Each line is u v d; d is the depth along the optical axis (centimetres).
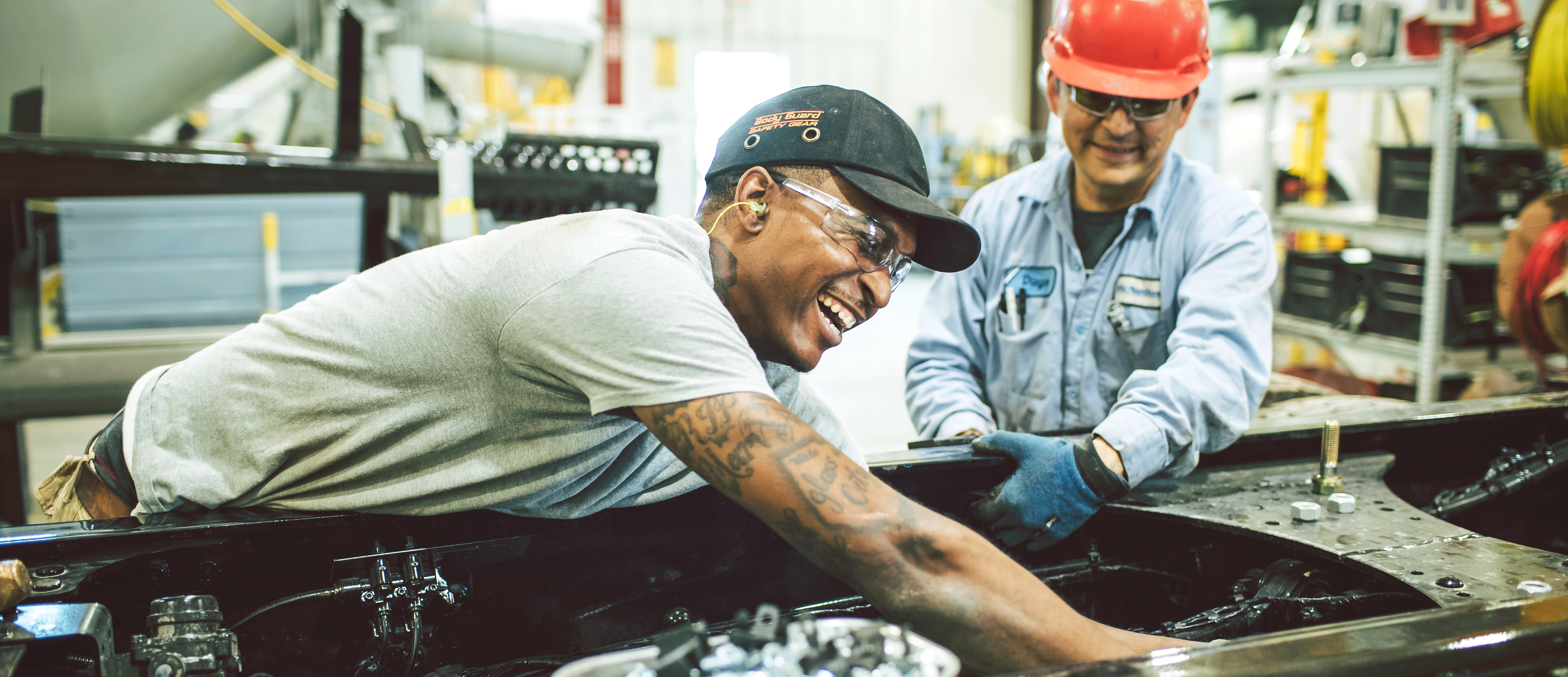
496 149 248
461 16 573
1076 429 139
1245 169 606
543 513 102
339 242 515
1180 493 125
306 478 100
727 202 96
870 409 472
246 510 101
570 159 248
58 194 219
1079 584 124
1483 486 130
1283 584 103
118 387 261
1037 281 171
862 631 59
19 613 79
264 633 97
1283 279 394
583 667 57
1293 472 132
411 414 93
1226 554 117
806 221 91
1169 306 159
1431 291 325
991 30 1070
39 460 378
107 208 467
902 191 92
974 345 184
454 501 98
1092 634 75
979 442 125
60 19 307
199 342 269
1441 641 68
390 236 322
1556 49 280
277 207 500
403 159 246
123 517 104
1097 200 166
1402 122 409
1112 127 149
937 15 1055
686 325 77
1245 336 138
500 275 86
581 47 588
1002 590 74
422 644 103
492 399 91
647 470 104
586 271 81
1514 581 94
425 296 91
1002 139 854
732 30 1011
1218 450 132
